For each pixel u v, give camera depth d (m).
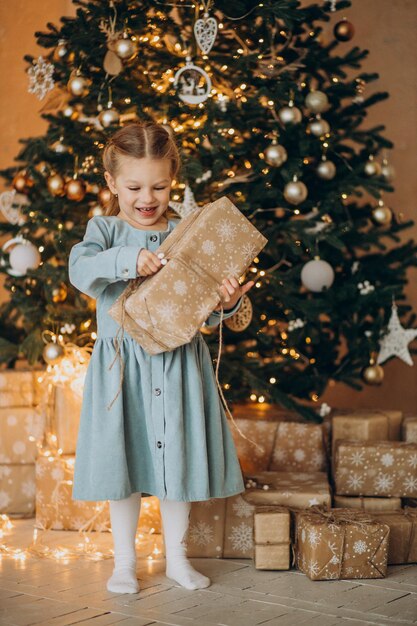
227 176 3.23
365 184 3.33
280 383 3.41
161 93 3.18
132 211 2.29
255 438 3.02
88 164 3.20
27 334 3.53
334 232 3.23
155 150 2.23
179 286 2.13
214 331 3.27
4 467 3.06
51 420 2.94
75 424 2.91
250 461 3.00
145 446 2.28
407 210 4.61
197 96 3.05
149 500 2.81
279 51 3.37
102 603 2.12
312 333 3.31
